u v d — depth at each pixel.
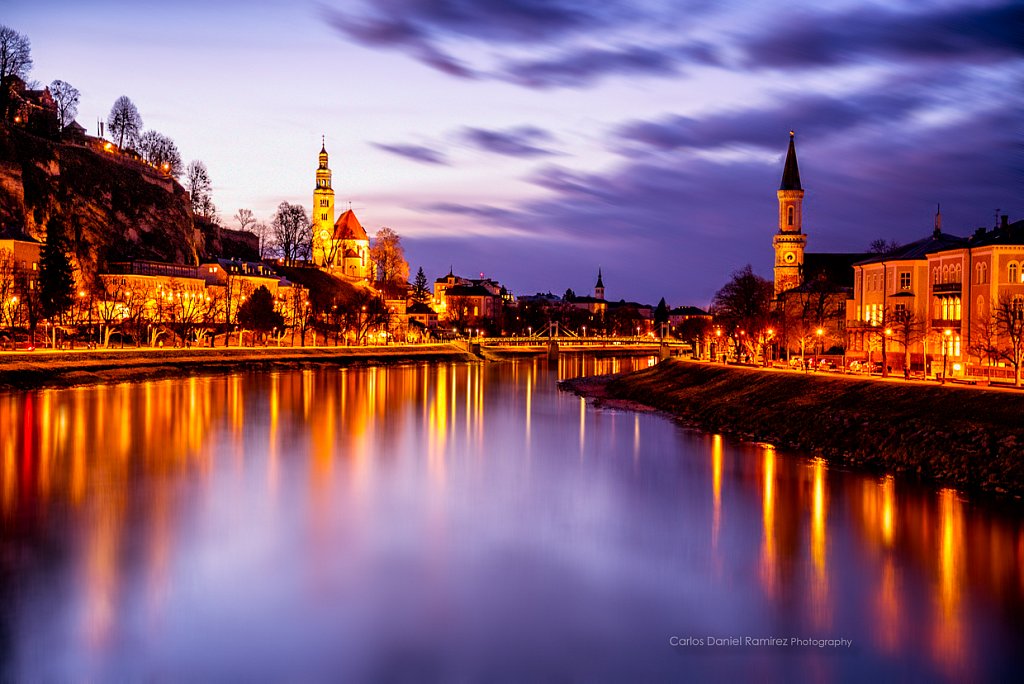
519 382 162.50
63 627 35.62
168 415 96.38
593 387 148.62
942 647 33.84
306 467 67.56
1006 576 40.72
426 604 38.31
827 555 44.09
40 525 49.22
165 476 62.75
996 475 56.53
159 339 185.12
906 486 57.66
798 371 107.19
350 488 60.19
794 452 73.00
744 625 36.03
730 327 166.62
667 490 58.94
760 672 32.09
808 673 31.88
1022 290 94.19
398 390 139.75
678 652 33.84
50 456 69.19
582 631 35.66
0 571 41.72
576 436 85.56
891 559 43.28
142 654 33.44
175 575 41.56
